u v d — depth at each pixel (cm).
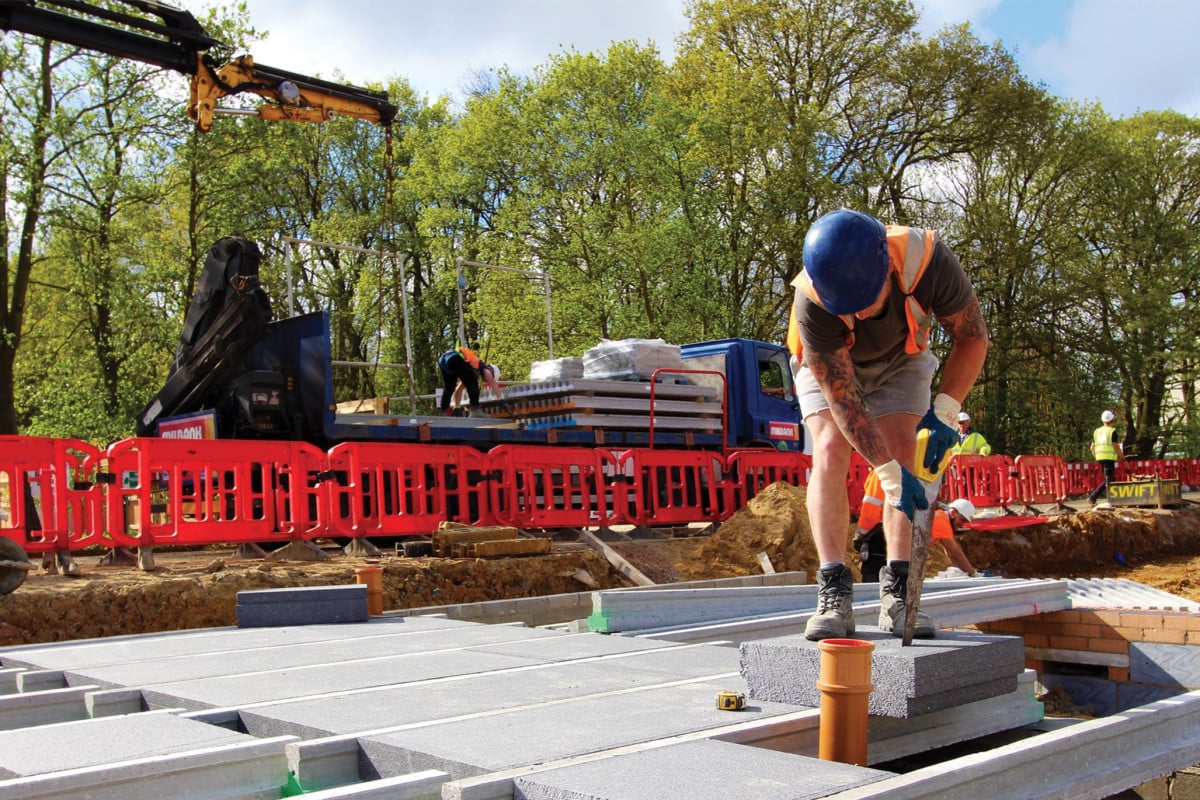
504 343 3058
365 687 407
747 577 1147
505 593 1106
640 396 1538
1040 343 3559
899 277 379
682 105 3114
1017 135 3309
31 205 2253
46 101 2289
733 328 2986
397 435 1330
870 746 379
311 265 3603
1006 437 3581
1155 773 362
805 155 3009
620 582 1207
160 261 2525
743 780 263
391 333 3644
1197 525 2309
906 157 3438
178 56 1219
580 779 263
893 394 434
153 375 2611
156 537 992
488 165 3241
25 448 915
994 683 390
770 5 3131
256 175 2616
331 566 1025
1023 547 1858
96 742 301
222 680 427
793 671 364
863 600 701
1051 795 315
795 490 1380
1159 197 3784
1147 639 698
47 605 819
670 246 2802
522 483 1372
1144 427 3906
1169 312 3475
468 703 370
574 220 2953
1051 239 3525
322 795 240
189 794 274
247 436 1320
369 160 3688
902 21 3128
